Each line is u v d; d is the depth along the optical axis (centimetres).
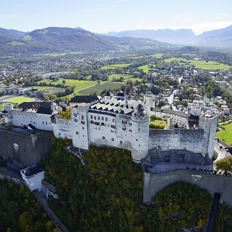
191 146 13725
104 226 12788
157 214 12506
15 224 13138
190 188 12781
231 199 12681
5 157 17188
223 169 12962
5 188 14725
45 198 14625
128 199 12975
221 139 17750
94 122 14512
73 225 13225
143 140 13250
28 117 17312
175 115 16125
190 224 12125
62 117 15875
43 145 16000
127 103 14462
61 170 14950
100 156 14275
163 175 12769
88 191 13812
